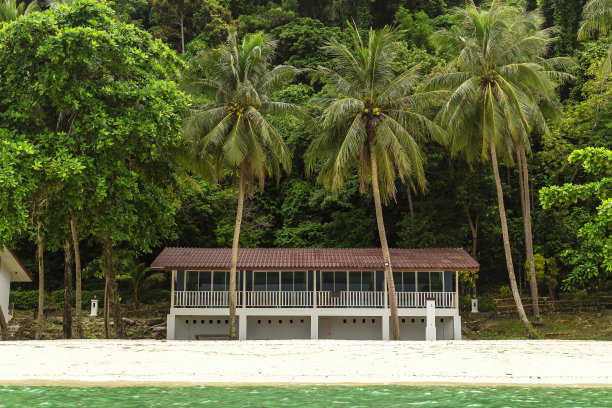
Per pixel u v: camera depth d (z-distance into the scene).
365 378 15.92
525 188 36.09
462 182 41.22
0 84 23.72
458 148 31.22
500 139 31.20
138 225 26.06
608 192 21.20
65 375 15.93
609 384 15.36
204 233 47.78
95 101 23.23
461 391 14.62
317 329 33.28
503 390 14.73
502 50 30.42
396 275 34.53
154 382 15.48
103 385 15.12
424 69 44.47
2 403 13.32
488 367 16.97
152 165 27.59
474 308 39.16
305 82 55.53
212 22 60.25
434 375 16.16
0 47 23.14
